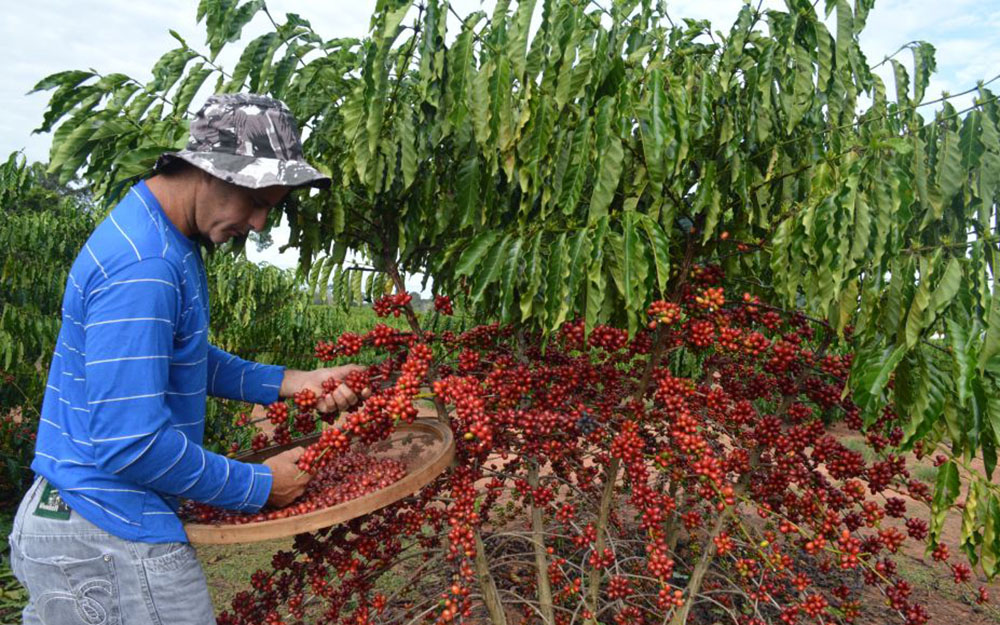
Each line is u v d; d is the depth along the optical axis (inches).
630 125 67.2
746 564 85.9
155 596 57.7
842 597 95.3
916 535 88.7
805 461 88.4
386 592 124.2
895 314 67.9
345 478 70.5
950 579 137.2
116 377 52.6
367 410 66.8
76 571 57.1
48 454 59.1
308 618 110.9
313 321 280.7
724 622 113.7
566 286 67.7
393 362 82.3
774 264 71.7
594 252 64.6
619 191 86.7
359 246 96.4
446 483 85.3
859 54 88.7
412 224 85.7
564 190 71.6
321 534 79.4
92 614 57.7
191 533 59.1
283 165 59.5
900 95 94.6
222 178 56.4
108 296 53.6
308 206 85.0
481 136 71.1
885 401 82.9
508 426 81.0
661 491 112.3
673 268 84.9
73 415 58.4
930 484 193.9
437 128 79.2
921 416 66.0
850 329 85.9
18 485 199.8
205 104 60.2
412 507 82.3
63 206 225.6
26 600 136.2
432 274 99.7
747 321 81.3
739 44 77.4
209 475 57.2
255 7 72.5
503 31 73.6
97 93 75.5
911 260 68.9
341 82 80.5
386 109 78.3
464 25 71.9
